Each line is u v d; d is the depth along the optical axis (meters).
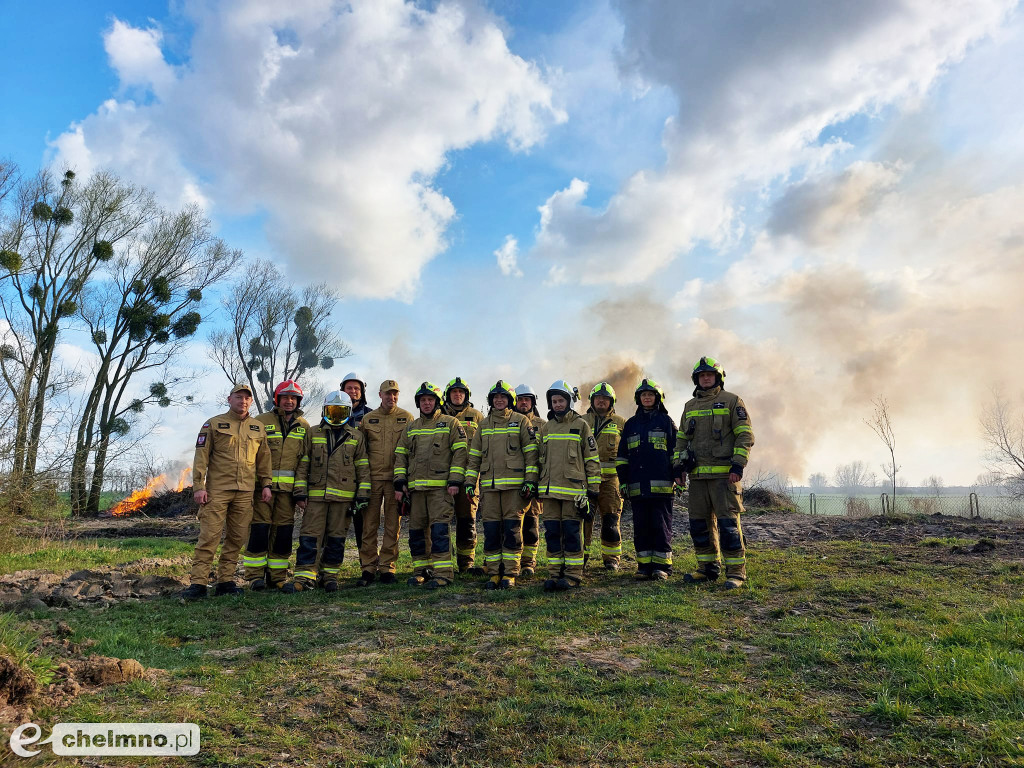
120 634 5.06
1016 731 3.04
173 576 7.75
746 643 4.76
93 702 3.58
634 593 6.48
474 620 5.55
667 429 7.59
